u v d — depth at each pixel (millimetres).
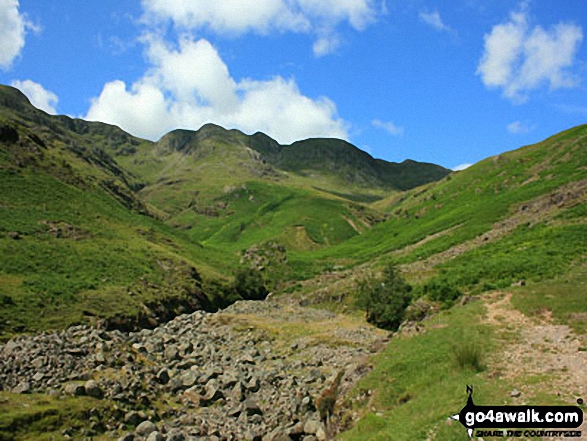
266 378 30125
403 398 19578
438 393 18016
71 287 56188
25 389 19656
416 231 114750
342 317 60438
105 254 72625
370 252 119312
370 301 53094
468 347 20328
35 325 45156
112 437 18406
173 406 23672
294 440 21516
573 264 36844
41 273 58031
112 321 52312
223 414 24188
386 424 17500
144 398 22266
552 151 111000
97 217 91188
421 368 21578
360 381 22516
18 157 93562
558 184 81438
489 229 75562
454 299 42844
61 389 20375
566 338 20594
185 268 82438
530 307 25953
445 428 14555
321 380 29156
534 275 37406
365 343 40312
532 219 65750
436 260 69000
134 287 64188
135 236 91938
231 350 40938
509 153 143250
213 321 53094
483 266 45781
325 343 40844
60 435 17125
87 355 24469
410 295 50531
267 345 42594
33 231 69688
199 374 29219
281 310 63781
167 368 30125
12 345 23516
